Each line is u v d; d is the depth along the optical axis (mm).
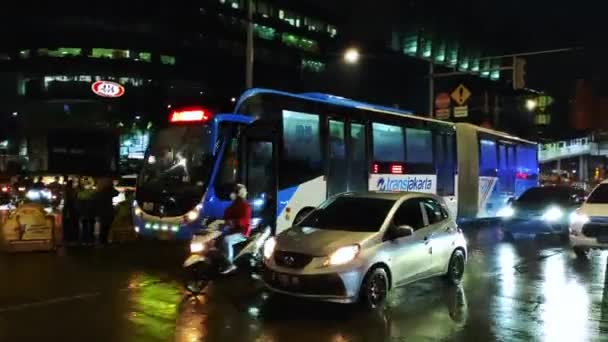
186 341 7363
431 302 9688
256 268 11016
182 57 80000
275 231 14047
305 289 8656
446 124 20984
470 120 51312
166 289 10391
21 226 14180
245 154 13586
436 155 20203
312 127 15289
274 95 14453
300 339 7512
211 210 12992
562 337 7695
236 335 7660
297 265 8781
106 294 9930
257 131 13867
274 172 14125
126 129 74750
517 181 26375
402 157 18391
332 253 8680
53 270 11984
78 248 15078
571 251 16141
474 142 22656
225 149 13250
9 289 10195
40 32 76812
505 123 72812
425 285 11070
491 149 24062
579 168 112625
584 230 13625
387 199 10133
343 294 8586
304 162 14930
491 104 60406
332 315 8750
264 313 8828
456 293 10398
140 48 77625
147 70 77875
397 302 9688
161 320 8367
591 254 15555
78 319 8344
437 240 10445
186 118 13594
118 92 75188
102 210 16141
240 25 85562
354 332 7863
